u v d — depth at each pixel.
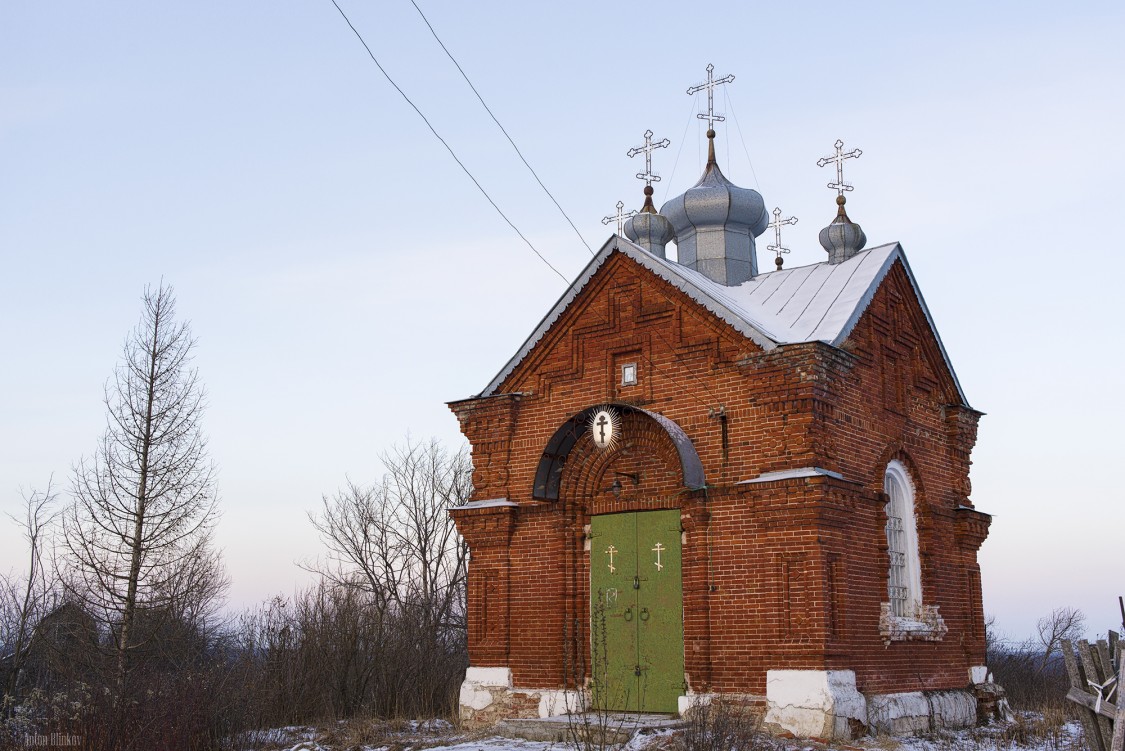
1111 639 13.88
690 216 27.73
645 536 20.75
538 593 21.78
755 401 19.64
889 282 22.73
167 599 30.28
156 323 32.28
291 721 25.05
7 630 32.12
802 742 17.34
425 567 46.06
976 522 23.66
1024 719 22.73
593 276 22.38
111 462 31.03
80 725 16.94
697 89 29.20
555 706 20.92
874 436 20.97
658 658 20.06
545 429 22.48
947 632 22.34
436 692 27.73
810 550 18.47
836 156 26.41
